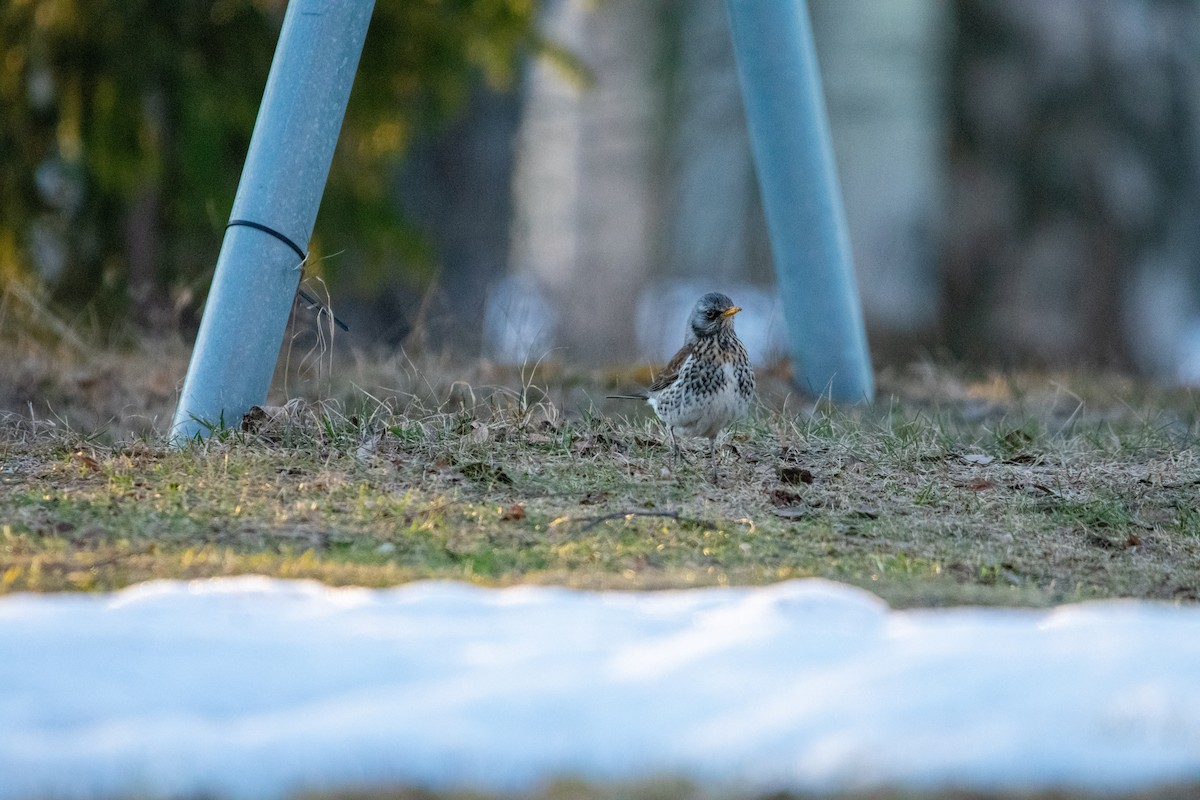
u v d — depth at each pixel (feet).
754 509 31.91
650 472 34.47
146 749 14.10
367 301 92.53
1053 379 60.54
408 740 14.34
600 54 143.33
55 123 65.57
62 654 16.38
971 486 34.83
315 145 37.40
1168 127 115.96
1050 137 114.01
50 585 23.03
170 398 47.09
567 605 19.54
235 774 13.98
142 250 66.64
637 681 15.92
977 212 114.83
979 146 115.75
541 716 15.12
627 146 143.02
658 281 141.59
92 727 14.96
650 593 23.25
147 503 29.71
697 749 14.51
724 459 35.99
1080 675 15.89
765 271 137.80
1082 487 35.37
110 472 32.17
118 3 63.31
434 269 72.54
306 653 16.69
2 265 65.82
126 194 64.64
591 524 29.71
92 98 64.13
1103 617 18.40
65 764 13.91
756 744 14.52
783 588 20.43
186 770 13.96
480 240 112.47
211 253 66.69
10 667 15.94
